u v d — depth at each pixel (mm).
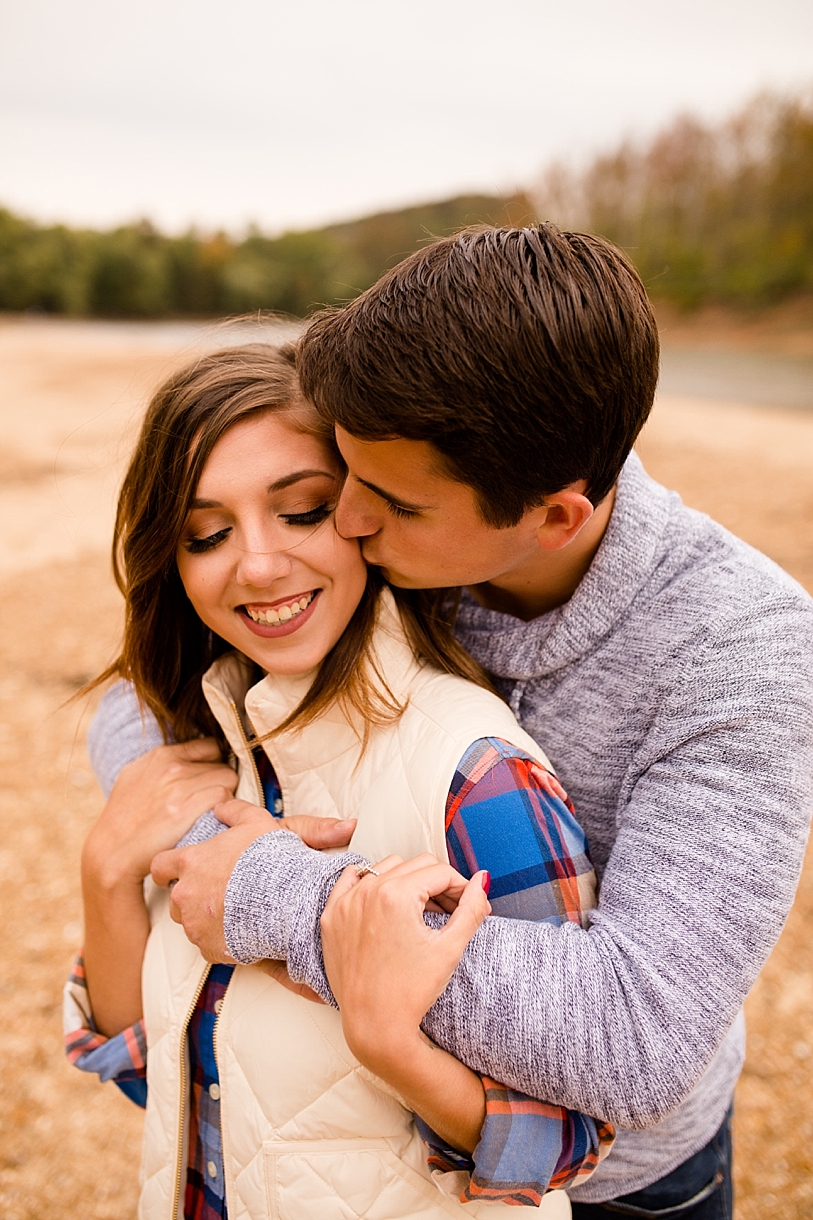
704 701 1000
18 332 43844
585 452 941
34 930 3312
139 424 1326
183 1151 1091
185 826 1176
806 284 36781
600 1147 988
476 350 860
